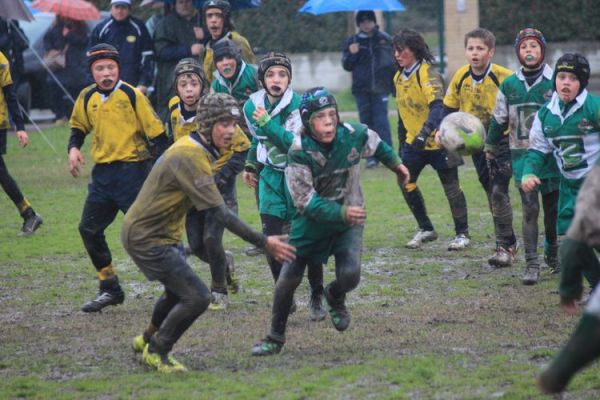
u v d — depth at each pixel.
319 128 13.52
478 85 21.38
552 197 19.12
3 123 25.20
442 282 19.72
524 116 19.23
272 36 64.75
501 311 17.11
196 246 17.84
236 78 20.20
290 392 12.95
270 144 17.30
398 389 13.01
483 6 64.25
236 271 21.27
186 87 18.47
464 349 14.83
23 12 36.72
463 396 12.66
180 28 32.09
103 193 17.73
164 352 14.05
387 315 17.08
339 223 14.15
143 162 17.80
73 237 25.16
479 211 27.62
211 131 13.48
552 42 65.00
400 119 23.50
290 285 14.49
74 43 46.41
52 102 47.88
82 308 17.86
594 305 8.45
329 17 64.50
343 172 13.95
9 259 22.81
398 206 28.55
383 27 59.38
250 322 16.83
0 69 25.16
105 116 17.66
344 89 62.66
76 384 13.55
